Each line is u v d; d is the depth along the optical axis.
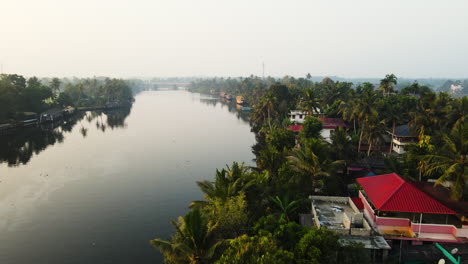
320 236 25.23
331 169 48.09
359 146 77.69
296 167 49.28
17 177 74.12
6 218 53.06
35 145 109.25
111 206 58.06
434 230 31.41
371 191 36.34
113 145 109.69
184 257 28.81
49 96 197.50
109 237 47.03
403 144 79.19
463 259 27.53
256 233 31.59
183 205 58.53
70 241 45.88
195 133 133.50
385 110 83.19
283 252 23.42
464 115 63.62
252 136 127.00
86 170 80.25
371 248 28.39
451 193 33.66
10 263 40.53
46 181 71.62
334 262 24.31
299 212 40.75
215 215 34.41
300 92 154.50
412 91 127.75
